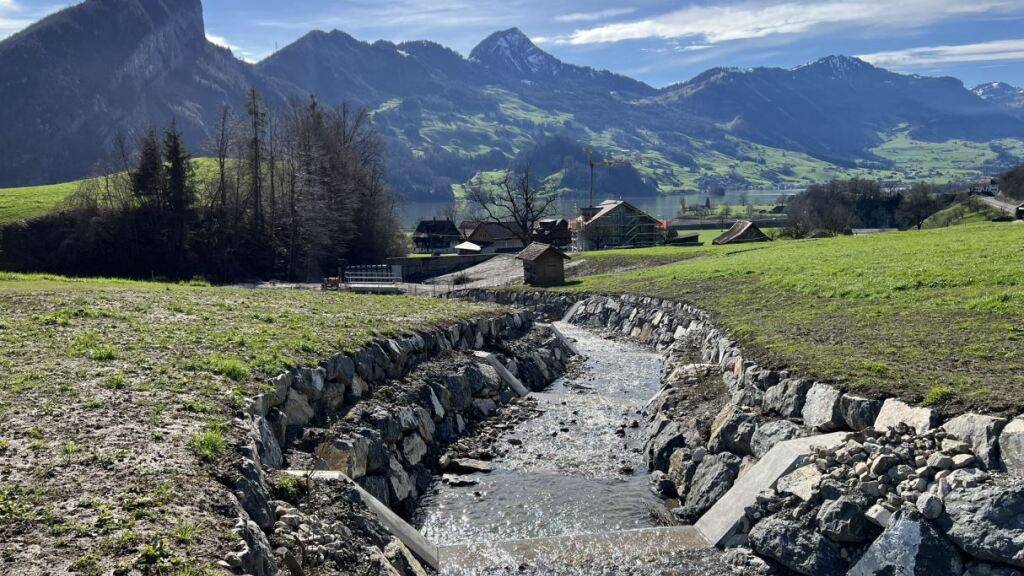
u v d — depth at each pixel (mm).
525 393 29922
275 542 11719
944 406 15367
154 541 10055
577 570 14992
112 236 79562
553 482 20250
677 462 20172
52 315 22406
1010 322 22453
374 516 14281
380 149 112938
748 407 20453
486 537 16766
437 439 22688
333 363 20641
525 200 110875
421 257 94938
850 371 18672
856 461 14961
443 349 28547
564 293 58312
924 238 53062
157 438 13273
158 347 19609
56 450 12359
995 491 12359
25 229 79000
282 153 91000
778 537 14469
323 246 89375
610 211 115812
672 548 15727
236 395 16109
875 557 13039
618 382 32906
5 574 9047
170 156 82188
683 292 44750
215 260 82188
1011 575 11602
